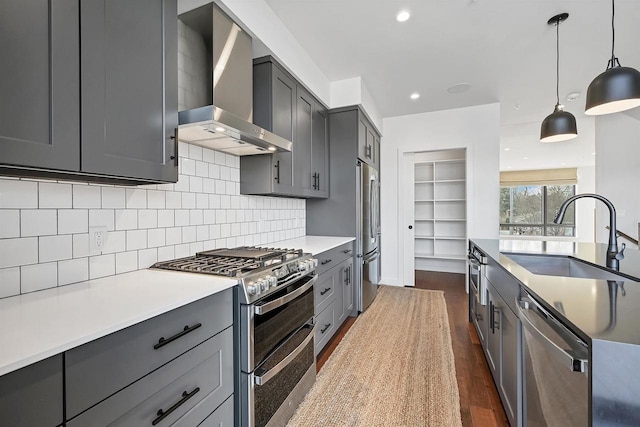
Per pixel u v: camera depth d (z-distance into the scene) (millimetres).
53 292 1128
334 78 3336
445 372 2127
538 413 1127
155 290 1153
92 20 1016
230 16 1817
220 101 1754
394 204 4656
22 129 833
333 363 2256
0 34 790
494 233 4164
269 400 1471
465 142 4289
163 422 974
